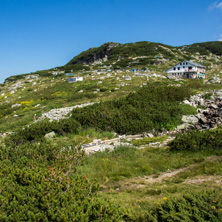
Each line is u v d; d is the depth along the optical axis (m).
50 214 4.34
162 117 16.61
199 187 6.10
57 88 56.34
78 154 9.97
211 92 25.94
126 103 20.25
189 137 10.47
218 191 5.30
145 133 15.09
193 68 62.78
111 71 77.38
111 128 15.94
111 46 143.25
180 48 126.94
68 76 79.00
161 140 12.58
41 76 94.56
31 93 58.03
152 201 5.72
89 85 51.97
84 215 4.40
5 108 44.84
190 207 4.59
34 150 9.70
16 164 7.73
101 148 11.55
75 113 19.89
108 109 18.88
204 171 7.36
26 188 5.32
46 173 6.00
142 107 19.28
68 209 4.57
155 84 42.53
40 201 4.80
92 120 16.56
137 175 8.09
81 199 5.20
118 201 6.00
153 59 93.25
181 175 7.45
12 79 96.44
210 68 80.19
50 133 15.49
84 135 14.91
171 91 23.23
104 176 8.12
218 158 8.49
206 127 16.03
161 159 9.42
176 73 66.12
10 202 4.63
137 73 63.34
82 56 157.25
